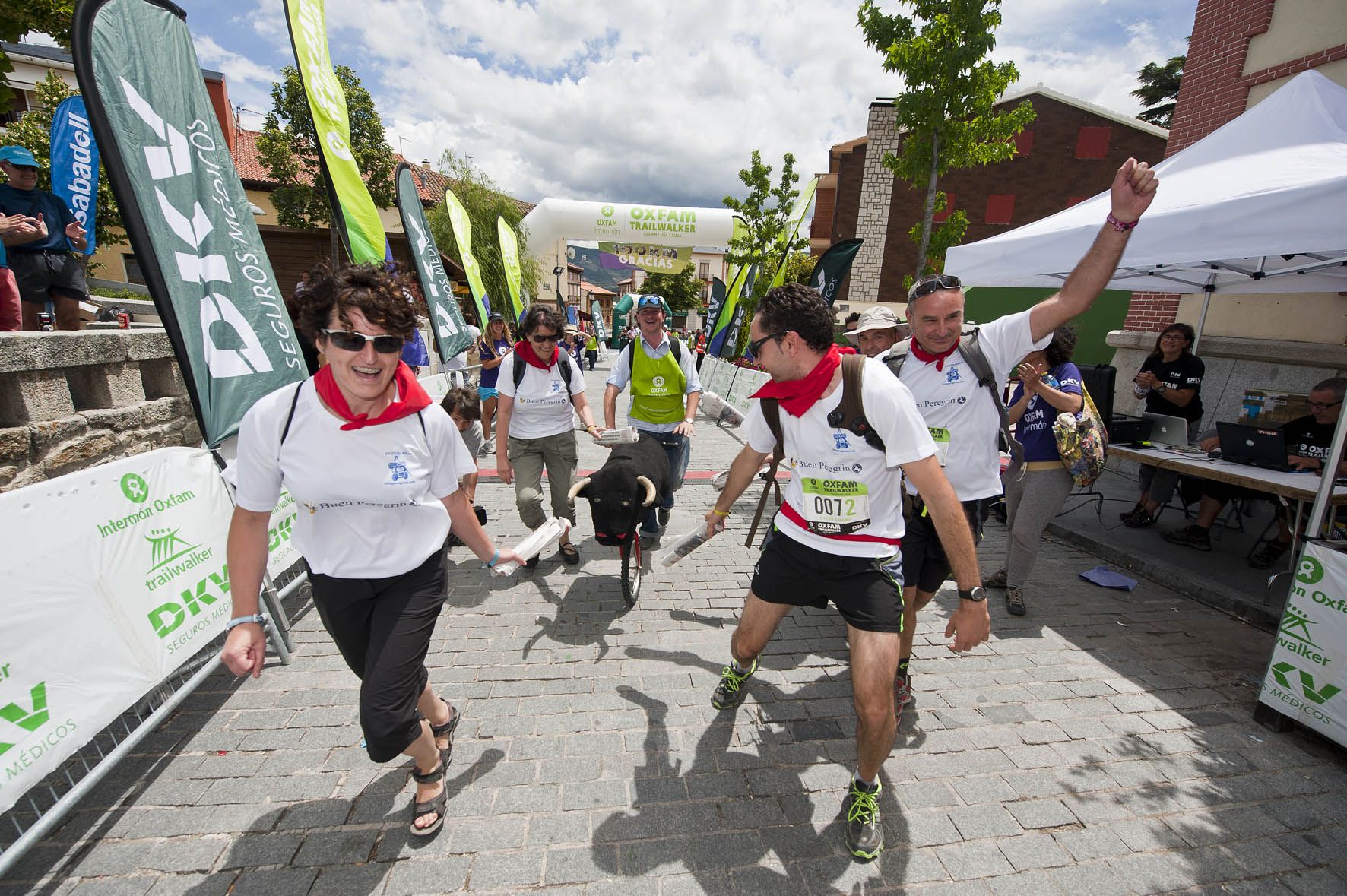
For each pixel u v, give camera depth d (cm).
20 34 530
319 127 493
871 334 463
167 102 310
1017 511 391
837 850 216
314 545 194
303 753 256
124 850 210
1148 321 827
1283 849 221
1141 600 434
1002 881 205
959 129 837
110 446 350
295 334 383
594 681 314
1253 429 448
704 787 243
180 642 268
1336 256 437
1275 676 285
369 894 195
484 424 748
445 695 299
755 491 689
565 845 215
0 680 195
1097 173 2033
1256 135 405
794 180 1560
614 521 349
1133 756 268
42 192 454
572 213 1895
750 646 248
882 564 208
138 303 746
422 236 717
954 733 280
